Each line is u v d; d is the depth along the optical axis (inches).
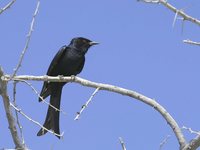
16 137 369.1
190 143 389.4
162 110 434.3
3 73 362.9
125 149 355.6
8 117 367.9
